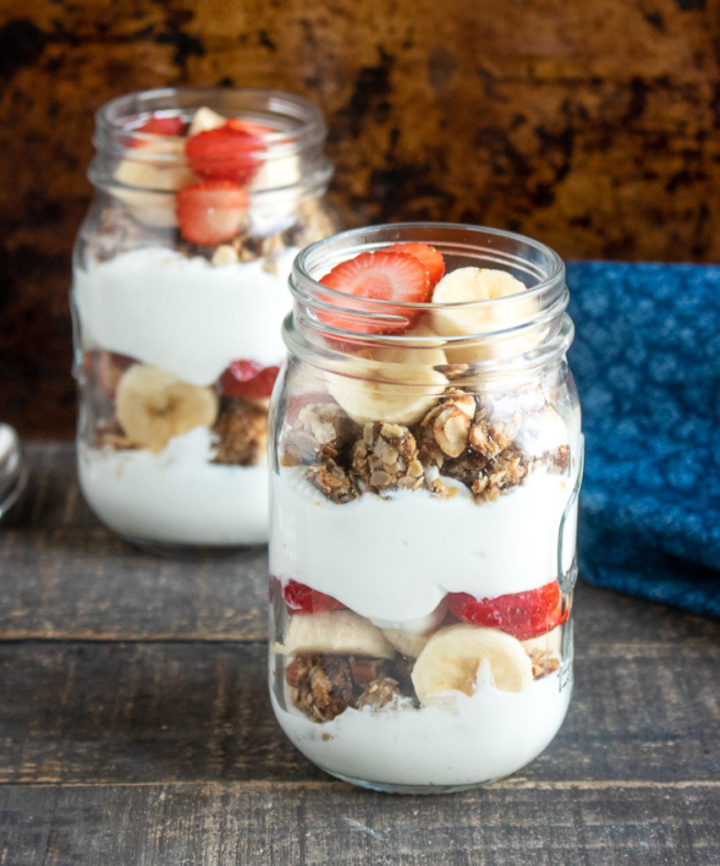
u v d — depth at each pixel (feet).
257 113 2.02
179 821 1.57
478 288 1.53
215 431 1.87
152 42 2.10
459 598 1.52
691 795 1.60
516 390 1.52
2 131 2.16
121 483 1.91
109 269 1.84
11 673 1.76
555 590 1.55
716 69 2.08
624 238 2.20
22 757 1.64
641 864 1.53
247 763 1.64
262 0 2.07
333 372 1.50
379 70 2.11
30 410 2.34
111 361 1.87
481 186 2.18
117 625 1.84
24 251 2.23
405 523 1.49
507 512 1.49
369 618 1.53
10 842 1.55
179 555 1.97
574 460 1.57
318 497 1.51
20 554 1.96
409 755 1.55
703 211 2.18
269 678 1.65
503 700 1.53
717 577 1.85
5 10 2.08
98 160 1.90
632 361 1.94
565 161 2.15
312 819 1.57
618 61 2.09
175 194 1.81
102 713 1.70
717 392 1.90
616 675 1.75
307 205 1.90
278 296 1.83
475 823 1.57
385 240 1.63
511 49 2.09
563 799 1.59
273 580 1.61
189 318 1.82
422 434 1.49
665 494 1.87
